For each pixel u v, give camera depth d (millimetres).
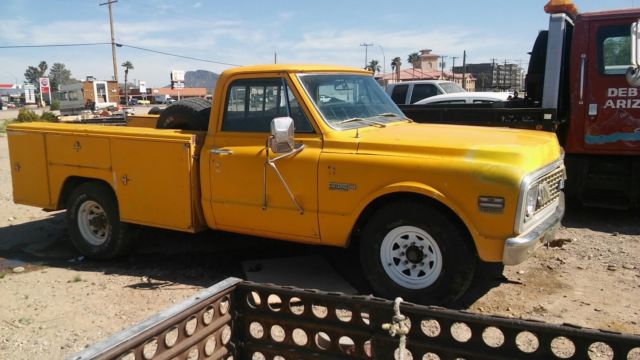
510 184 4219
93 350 2215
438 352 2656
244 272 5758
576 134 7777
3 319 4711
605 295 5031
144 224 5898
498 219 4262
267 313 2994
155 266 6156
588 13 7555
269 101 5246
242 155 5250
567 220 7801
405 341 2652
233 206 5359
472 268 4523
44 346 4215
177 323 2600
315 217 4941
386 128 5398
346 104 5480
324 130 4977
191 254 6508
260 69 5293
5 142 22453
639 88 7355
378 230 4746
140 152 5805
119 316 4742
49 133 6516
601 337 2365
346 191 4762
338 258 6121
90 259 6492
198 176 5594
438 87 15648
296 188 4980
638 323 4445
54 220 8391
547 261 5969
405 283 4727
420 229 4578
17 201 6918
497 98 13383
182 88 91812
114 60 49125
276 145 4777
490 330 4312
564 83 8133
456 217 4535
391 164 4598
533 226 4559
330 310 2844
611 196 7805
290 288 2914
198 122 6145
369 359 2805
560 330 2424
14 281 5715
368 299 2734
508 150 4418
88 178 6422
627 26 7359
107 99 49531
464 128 5477
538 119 7613
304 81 5180
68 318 4719
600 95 7574
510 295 5059
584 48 7613
